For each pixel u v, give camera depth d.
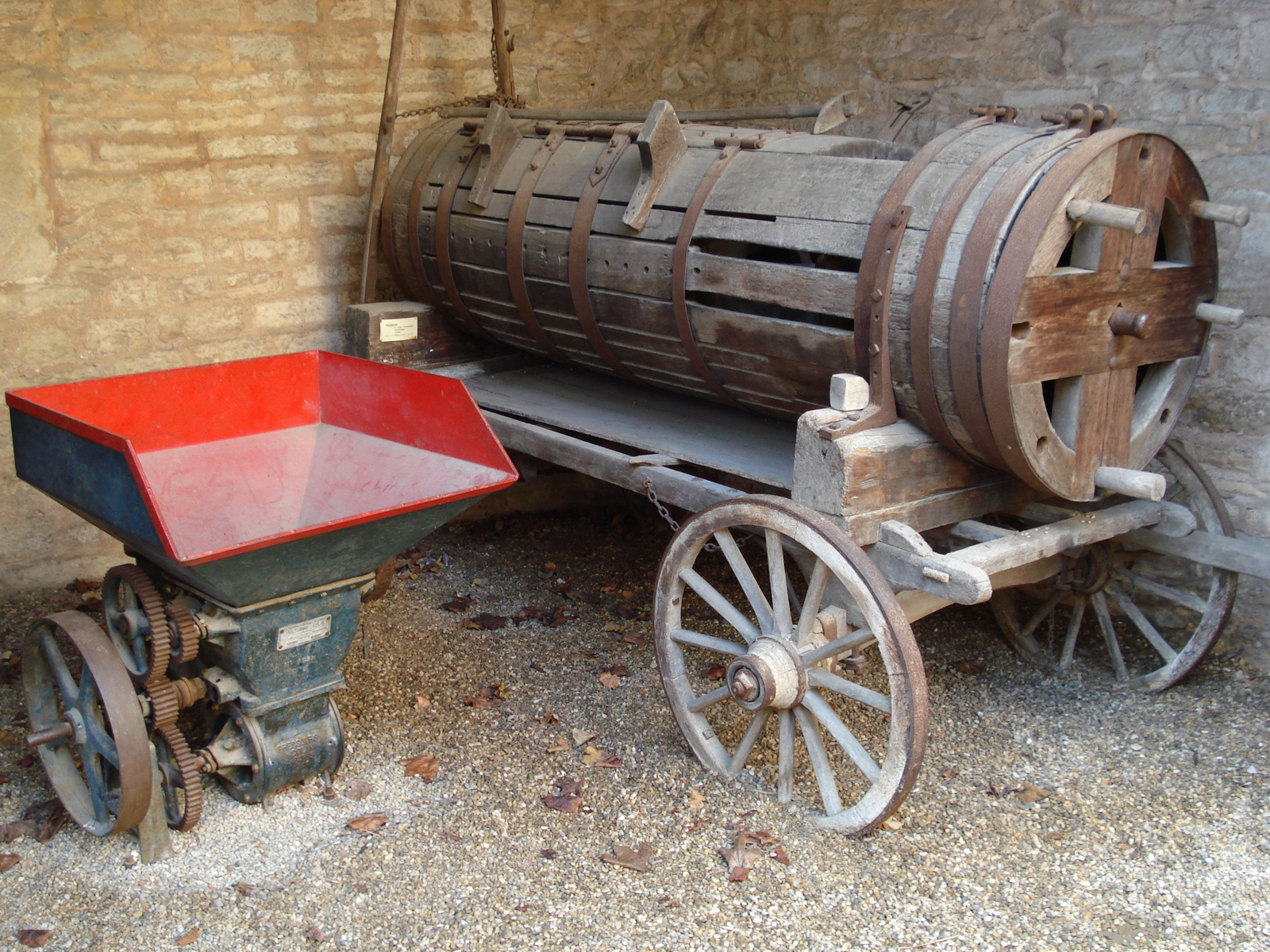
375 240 4.68
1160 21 3.81
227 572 2.57
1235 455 3.82
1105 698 3.70
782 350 3.25
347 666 3.91
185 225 4.43
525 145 4.21
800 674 2.90
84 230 4.20
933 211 2.80
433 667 3.93
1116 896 2.72
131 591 2.92
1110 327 2.87
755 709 2.95
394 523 2.81
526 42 5.26
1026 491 3.29
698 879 2.77
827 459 2.86
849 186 3.05
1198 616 3.97
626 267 3.62
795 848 2.89
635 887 2.75
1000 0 4.29
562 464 3.77
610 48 5.52
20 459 3.17
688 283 3.41
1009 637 4.00
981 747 3.40
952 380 2.76
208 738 3.20
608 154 3.81
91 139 4.14
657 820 3.02
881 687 3.79
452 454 3.24
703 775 3.24
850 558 2.71
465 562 4.95
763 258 3.52
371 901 2.69
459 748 3.40
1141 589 4.10
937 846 2.91
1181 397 3.19
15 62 3.93
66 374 4.26
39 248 4.10
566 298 3.92
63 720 2.86
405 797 3.13
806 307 3.11
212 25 4.35
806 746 3.32
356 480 3.49
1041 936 2.58
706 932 2.59
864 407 2.95
